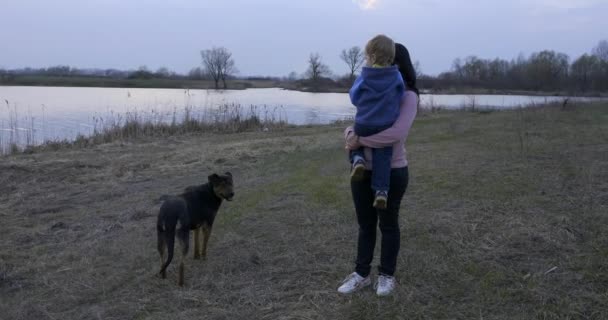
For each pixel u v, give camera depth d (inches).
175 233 184.1
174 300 172.2
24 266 214.2
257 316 156.0
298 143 558.3
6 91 1904.5
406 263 186.4
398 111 141.9
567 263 177.9
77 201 335.6
